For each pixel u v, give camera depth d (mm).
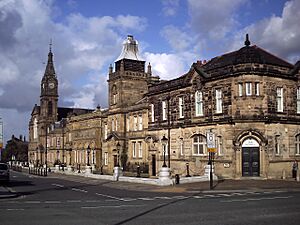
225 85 39844
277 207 18703
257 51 39844
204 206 19500
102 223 14781
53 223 14836
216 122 40562
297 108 42000
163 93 51031
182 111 47281
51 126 115312
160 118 51469
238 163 37938
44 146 118812
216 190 28594
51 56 126938
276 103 39594
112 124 68500
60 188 34125
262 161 37781
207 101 42406
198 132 43656
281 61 43375
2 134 30469
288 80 40875
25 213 17625
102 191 30594
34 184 39969
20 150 156000
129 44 70625
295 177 38688
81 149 84875
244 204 19984
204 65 47094
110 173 63469
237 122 38125
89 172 52688
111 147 67625
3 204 21484
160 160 50938
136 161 61125
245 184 32562
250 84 38344
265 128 38219
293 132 40938
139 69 69875
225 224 14359
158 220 15352
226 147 39125
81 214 17203
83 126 84375
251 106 37969
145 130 58812
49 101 123625
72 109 131500
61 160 103562
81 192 29703
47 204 21391
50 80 124438
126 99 66125
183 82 46406
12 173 72375
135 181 38656
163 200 22938
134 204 20938
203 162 42500
